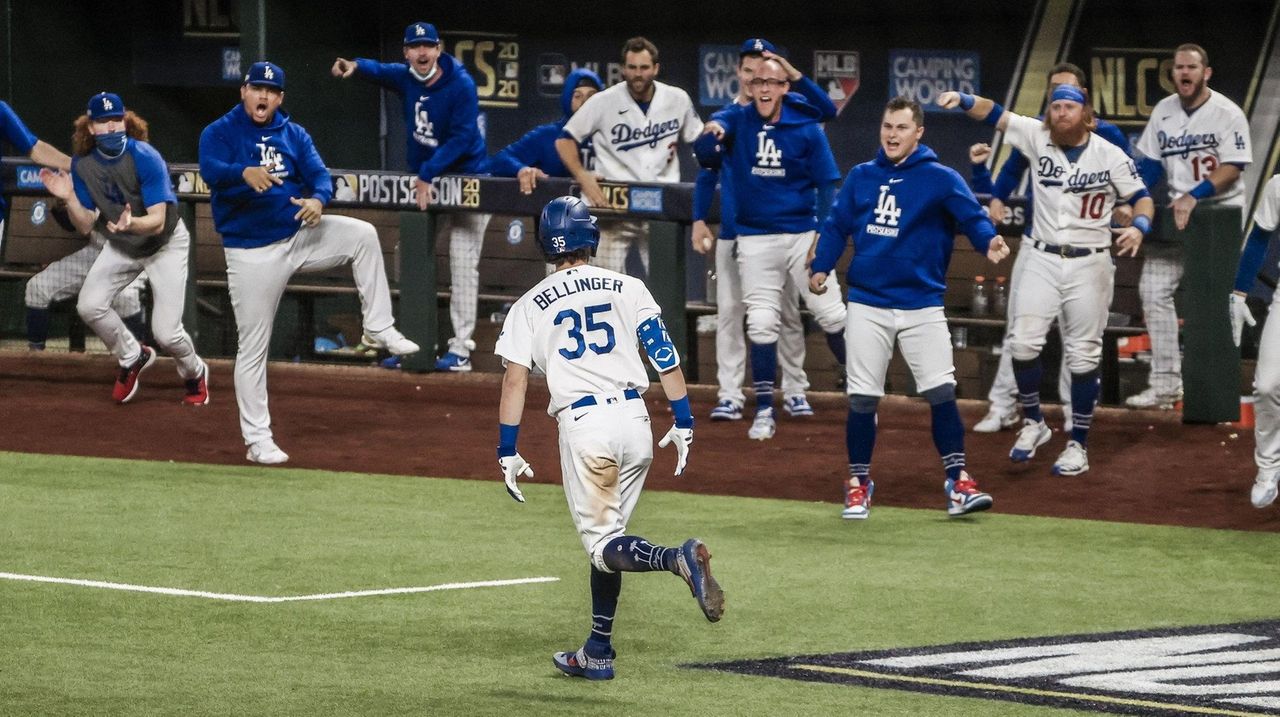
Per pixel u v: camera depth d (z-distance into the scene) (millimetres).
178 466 40031
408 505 35875
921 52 59094
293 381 51062
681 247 48125
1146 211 37562
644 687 22297
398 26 62531
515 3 62312
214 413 46406
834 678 22750
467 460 41125
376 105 62250
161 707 21094
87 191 44500
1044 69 57938
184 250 45719
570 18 62031
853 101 59938
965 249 47438
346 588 28141
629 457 22875
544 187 49094
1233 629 25922
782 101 42125
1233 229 43031
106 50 65688
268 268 39938
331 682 22375
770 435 43031
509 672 23000
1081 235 38188
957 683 22484
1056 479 38656
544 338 22922
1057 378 46625
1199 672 23125
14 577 28609
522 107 62875
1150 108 57094
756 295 42656
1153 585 29109
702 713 21031
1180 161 44125
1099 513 35594
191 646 24281
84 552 30688
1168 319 44312
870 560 30953
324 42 60969
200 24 65750
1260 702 21484
